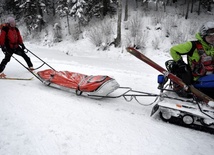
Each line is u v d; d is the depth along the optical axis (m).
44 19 20.12
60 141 2.68
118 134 2.89
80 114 3.45
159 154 2.49
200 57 2.99
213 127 2.92
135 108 3.89
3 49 5.19
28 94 4.19
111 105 3.98
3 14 23.59
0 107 3.54
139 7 17.25
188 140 2.79
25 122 3.09
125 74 6.34
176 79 3.10
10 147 2.53
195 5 16.75
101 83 4.04
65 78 4.50
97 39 14.16
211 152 2.54
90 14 17.12
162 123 3.26
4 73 5.89
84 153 2.47
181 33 13.24
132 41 13.42
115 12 16.91
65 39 17.00
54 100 3.96
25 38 18.97
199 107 2.96
